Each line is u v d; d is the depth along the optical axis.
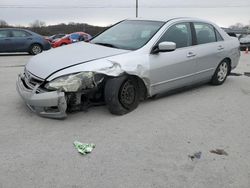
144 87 5.72
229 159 4.01
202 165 3.84
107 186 3.35
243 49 23.83
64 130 4.70
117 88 5.15
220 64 7.54
